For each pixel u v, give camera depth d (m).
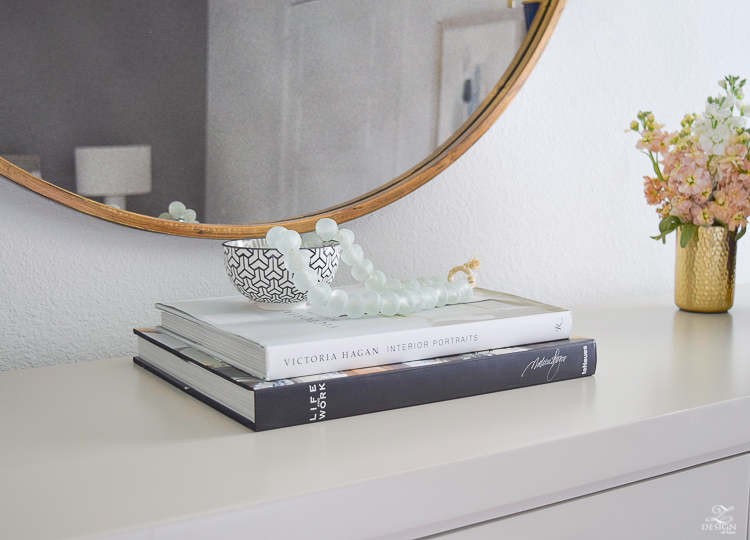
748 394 0.61
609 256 1.18
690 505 0.59
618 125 1.16
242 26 0.81
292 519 0.41
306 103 0.86
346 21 0.87
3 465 0.46
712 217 0.97
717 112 0.95
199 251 0.85
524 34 1.00
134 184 0.77
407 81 0.92
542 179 1.09
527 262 1.10
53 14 0.71
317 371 0.54
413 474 0.44
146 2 0.75
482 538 0.49
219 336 0.60
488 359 0.61
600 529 0.54
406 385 0.57
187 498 0.40
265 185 0.84
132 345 0.82
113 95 0.75
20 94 0.70
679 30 1.19
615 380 0.66
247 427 0.53
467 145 0.95
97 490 0.42
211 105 0.80
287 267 0.61
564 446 0.50
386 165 0.92
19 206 0.74
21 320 0.75
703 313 1.02
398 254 0.98
